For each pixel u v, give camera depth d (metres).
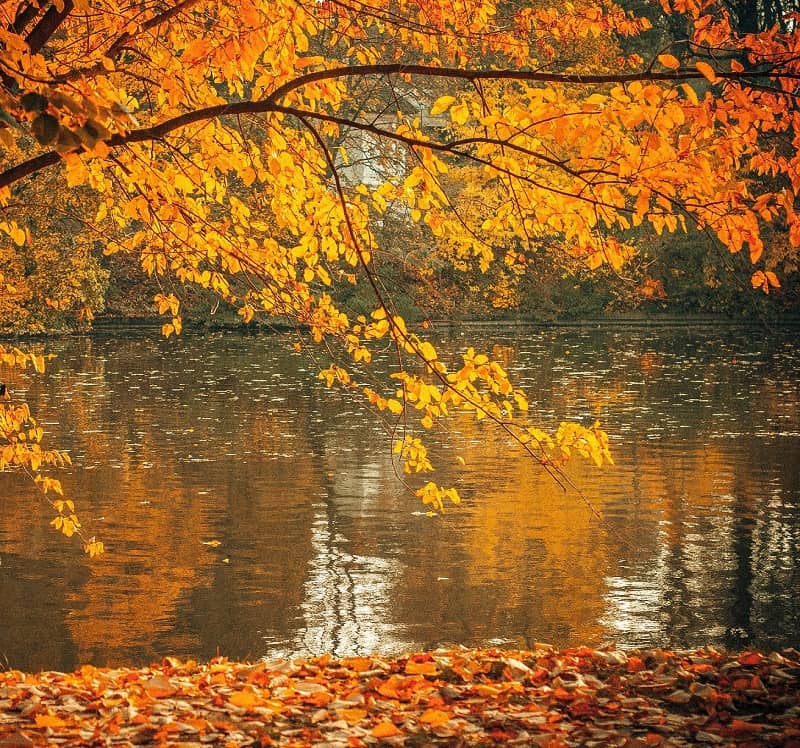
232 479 20.95
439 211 9.19
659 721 7.30
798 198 47.34
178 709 7.73
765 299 59.41
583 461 22.84
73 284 48.66
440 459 23.16
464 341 51.22
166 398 32.84
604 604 13.21
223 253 9.99
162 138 9.09
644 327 59.84
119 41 8.85
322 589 13.84
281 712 7.65
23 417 12.38
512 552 15.70
